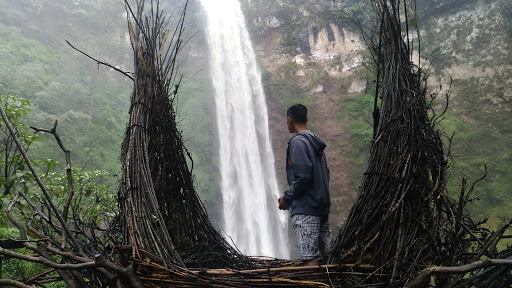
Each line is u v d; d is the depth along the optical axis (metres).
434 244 1.89
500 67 25.89
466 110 25.69
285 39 33.25
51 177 5.00
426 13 28.61
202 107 28.89
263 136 30.58
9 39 27.20
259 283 1.84
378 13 2.54
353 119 28.72
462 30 27.50
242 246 25.83
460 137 23.84
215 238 2.84
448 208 2.04
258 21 33.72
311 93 31.31
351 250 2.02
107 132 25.80
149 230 2.02
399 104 2.27
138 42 2.79
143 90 2.60
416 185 2.01
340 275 1.94
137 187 2.17
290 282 1.84
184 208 2.68
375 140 2.25
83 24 31.56
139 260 1.83
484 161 22.89
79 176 5.10
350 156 27.34
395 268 1.84
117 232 2.38
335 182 26.64
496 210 19.84
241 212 26.98
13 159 3.11
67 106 25.88
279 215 28.05
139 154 2.32
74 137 23.66
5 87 23.03
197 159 25.88
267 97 31.55
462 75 26.72
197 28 31.27
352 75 30.47
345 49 31.73
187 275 1.81
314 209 2.30
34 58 27.03
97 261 1.72
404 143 2.13
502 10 26.78
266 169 29.80
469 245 1.98
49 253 2.05
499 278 1.86
